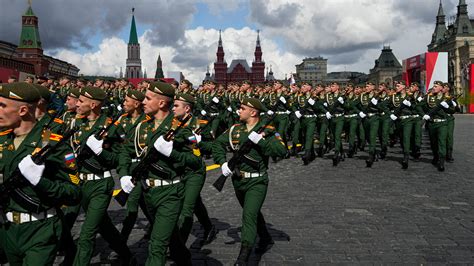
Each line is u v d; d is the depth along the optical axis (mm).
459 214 7492
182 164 4500
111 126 5426
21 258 3512
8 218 3414
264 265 5277
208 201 8523
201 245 6020
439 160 11984
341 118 13289
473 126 31219
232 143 5379
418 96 15117
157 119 4969
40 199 3422
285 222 7051
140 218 7395
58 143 3381
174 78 28953
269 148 5074
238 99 16875
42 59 57031
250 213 5051
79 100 5516
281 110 14844
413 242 6082
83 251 4660
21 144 3387
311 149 13969
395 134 17359
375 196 8867
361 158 14477
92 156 4945
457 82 86750
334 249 5812
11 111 3369
